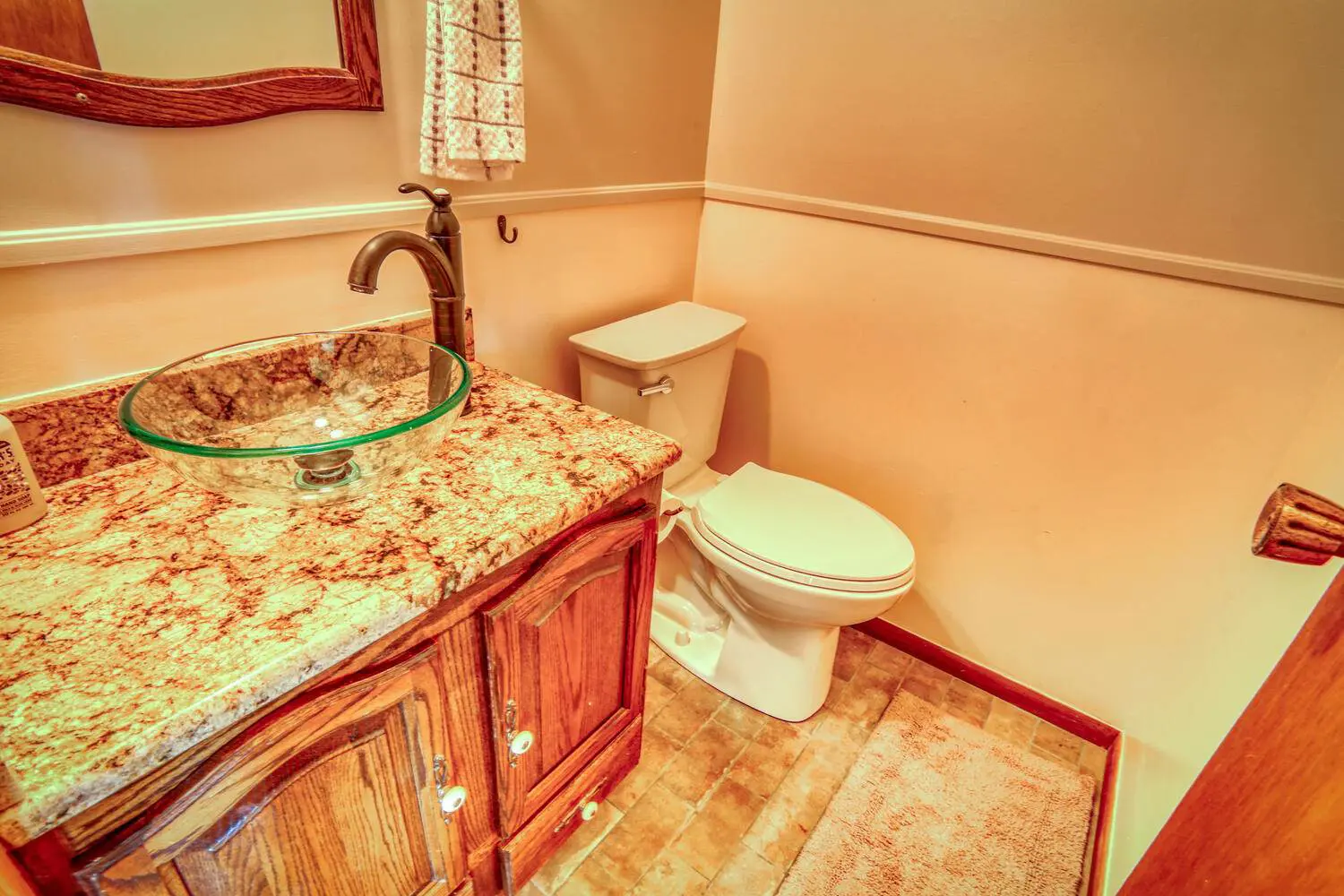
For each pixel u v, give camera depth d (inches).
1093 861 48.1
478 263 46.3
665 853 47.3
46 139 26.4
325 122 35.1
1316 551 18.5
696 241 67.1
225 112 30.5
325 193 36.4
